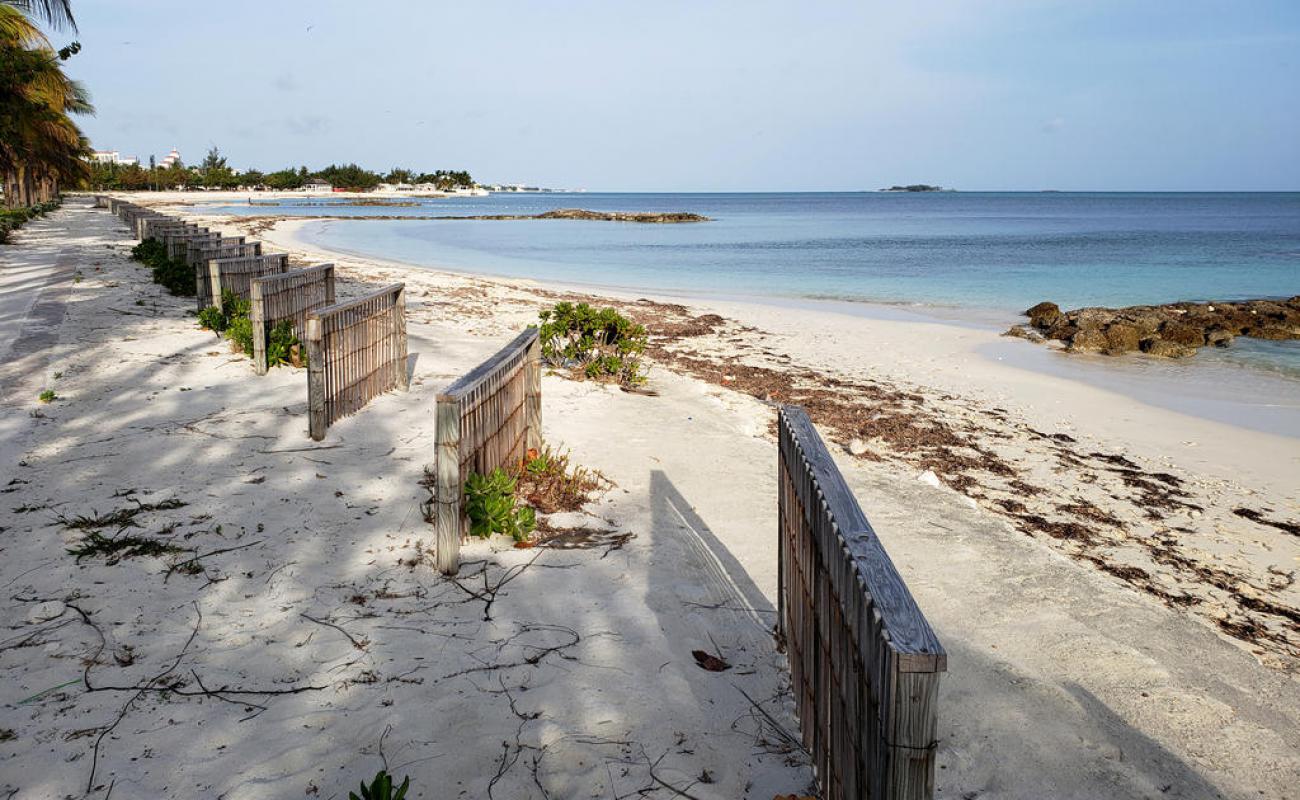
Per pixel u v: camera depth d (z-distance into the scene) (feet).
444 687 13.14
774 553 19.39
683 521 21.07
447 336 46.16
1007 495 27.76
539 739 11.91
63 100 129.80
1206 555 23.54
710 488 23.70
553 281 96.17
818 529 10.75
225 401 28.55
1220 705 14.37
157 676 13.05
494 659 14.03
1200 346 59.77
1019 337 61.36
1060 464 31.53
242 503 20.08
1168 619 18.03
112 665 13.29
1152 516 26.50
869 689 8.04
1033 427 37.01
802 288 92.48
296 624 14.87
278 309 33.91
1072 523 25.44
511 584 16.89
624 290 88.63
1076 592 18.84
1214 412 40.65
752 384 42.47
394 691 12.96
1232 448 34.63
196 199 401.08
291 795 10.50
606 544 19.25
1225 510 27.32
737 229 240.53
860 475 27.32
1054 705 13.89
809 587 11.46
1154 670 15.35
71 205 226.79
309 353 24.88
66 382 29.89
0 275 59.62
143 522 18.65
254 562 17.16
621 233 213.66
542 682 13.41
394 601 15.89
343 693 12.85
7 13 81.66
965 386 45.06
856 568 8.54
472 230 220.02
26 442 23.50
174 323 41.91
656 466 25.38
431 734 11.91
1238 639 18.33
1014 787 11.73
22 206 167.02
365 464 23.30
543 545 18.93
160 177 490.90
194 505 19.80
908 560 19.86
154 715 12.07
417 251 141.59
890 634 7.24
